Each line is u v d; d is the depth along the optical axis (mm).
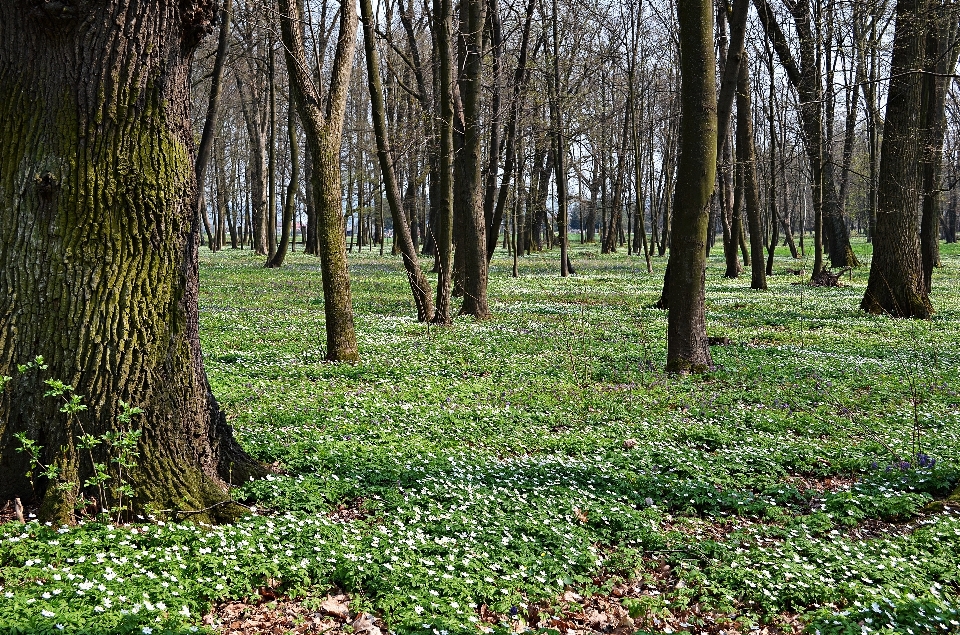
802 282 36031
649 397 12109
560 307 25234
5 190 5953
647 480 8039
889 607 5352
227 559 5434
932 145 24359
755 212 32500
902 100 22469
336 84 13141
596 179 65000
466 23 22844
